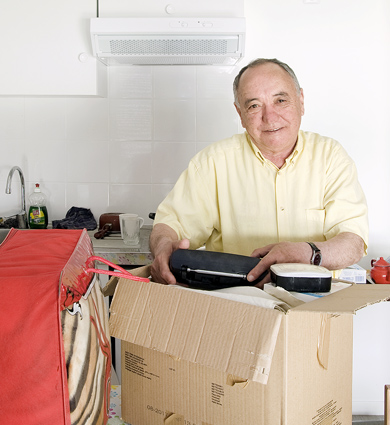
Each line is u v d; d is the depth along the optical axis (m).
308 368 0.86
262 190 1.68
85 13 2.59
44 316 0.68
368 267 2.98
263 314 0.80
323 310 0.75
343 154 1.65
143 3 2.56
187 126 2.96
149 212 3.02
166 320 0.91
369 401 2.31
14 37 2.61
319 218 1.63
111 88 2.93
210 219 1.78
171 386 0.95
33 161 2.98
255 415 0.84
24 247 0.88
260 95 1.54
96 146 2.97
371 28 2.84
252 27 2.85
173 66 2.91
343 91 2.89
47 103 2.94
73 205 3.02
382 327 2.27
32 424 0.69
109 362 0.94
